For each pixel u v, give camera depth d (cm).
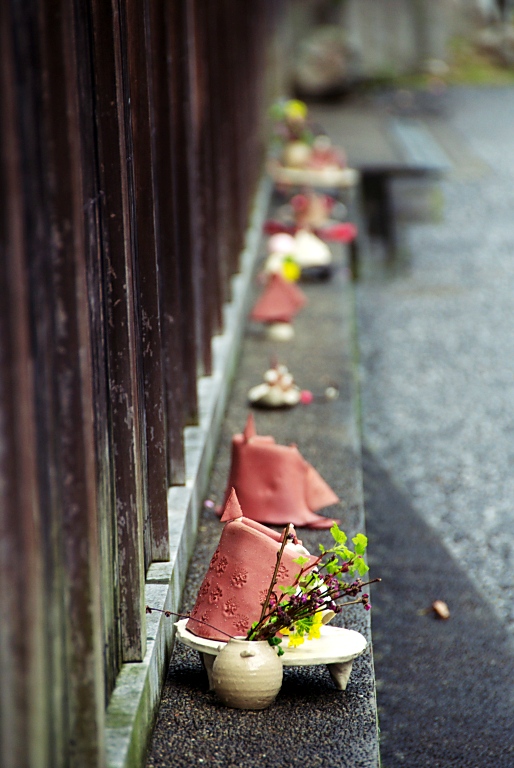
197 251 637
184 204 561
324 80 2372
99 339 321
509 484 671
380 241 1305
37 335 240
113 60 323
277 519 500
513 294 1105
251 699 345
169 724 342
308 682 369
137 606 342
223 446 628
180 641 372
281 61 2123
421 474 689
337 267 1085
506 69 2748
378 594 533
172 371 485
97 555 276
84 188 304
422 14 2644
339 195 1452
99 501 315
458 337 974
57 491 257
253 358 812
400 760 398
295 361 800
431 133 2023
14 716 225
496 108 2303
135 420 338
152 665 347
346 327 891
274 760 320
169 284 490
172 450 494
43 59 248
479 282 1147
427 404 813
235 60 990
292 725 339
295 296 854
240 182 1034
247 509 503
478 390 842
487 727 423
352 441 631
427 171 1686
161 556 422
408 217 1415
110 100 325
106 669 317
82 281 259
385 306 1066
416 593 535
